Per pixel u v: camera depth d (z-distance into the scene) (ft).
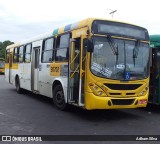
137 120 32.60
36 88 46.65
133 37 32.83
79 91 31.40
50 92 40.57
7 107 39.58
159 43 36.63
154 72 37.22
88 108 30.27
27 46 51.60
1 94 55.16
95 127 28.55
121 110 39.27
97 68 30.48
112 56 31.32
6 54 67.87
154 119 33.40
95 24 30.94
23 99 48.24
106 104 30.42
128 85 31.71
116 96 31.12
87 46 29.84
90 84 30.25
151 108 41.70
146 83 33.27
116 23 32.12
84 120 31.83
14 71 59.47
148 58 33.76
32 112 36.04
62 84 36.24
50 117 33.04
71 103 33.71
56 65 38.32
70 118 32.71
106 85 30.73
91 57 30.30
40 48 45.01
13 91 61.11
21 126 28.27
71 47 33.78
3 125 28.58
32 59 48.34
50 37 41.47
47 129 27.27
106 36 31.27
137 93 32.50
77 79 32.55
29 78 49.44
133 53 32.55
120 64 31.58
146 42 33.88
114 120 32.32
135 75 32.35
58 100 37.81
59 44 38.14
